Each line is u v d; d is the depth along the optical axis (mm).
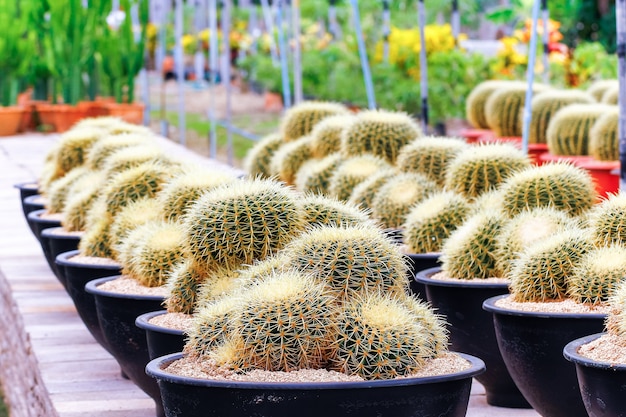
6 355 4496
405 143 5797
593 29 17375
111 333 3807
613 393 2803
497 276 4066
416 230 4598
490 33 18516
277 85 15594
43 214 5828
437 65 12281
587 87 12281
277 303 2768
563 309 3506
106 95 14859
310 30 17750
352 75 13336
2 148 12359
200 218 3348
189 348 3004
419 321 2963
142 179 4570
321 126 6258
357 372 2729
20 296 5930
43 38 14812
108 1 14570
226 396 2627
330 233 3012
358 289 2916
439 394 2666
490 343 3908
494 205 4523
